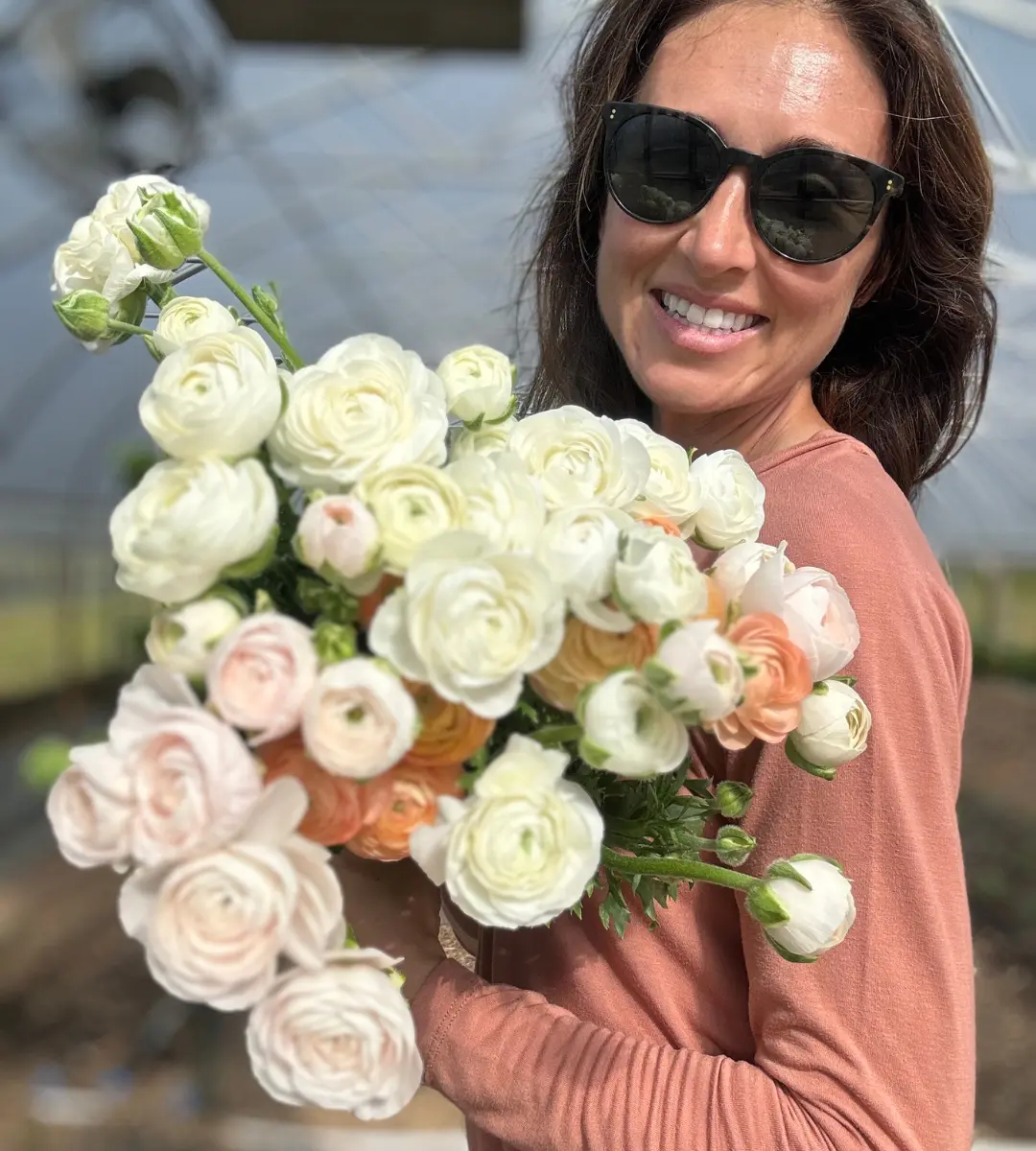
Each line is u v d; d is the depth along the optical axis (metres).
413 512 0.76
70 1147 4.27
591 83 1.66
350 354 0.85
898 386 1.58
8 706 10.73
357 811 0.74
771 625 0.79
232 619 0.74
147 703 0.71
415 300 10.72
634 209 1.32
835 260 1.27
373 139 7.27
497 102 6.90
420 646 0.70
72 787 0.73
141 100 4.62
